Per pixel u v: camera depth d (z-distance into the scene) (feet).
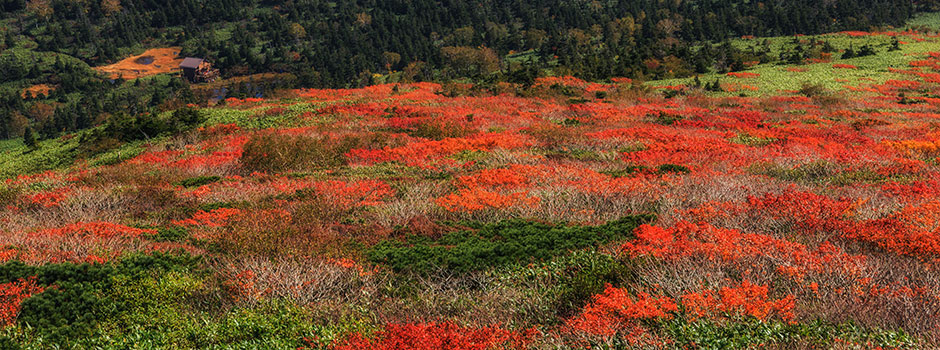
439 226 38.40
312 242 32.01
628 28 461.37
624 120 104.01
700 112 117.08
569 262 30.58
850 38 328.49
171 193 50.34
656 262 27.58
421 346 20.63
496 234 36.55
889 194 43.32
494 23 572.10
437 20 597.52
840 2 426.10
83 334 23.79
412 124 97.45
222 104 155.22
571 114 113.29
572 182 48.80
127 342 23.39
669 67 238.07
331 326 24.34
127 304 26.27
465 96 160.15
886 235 30.37
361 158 69.31
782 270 25.73
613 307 22.57
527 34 458.50
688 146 69.21
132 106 397.19
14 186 58.59
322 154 69.10
